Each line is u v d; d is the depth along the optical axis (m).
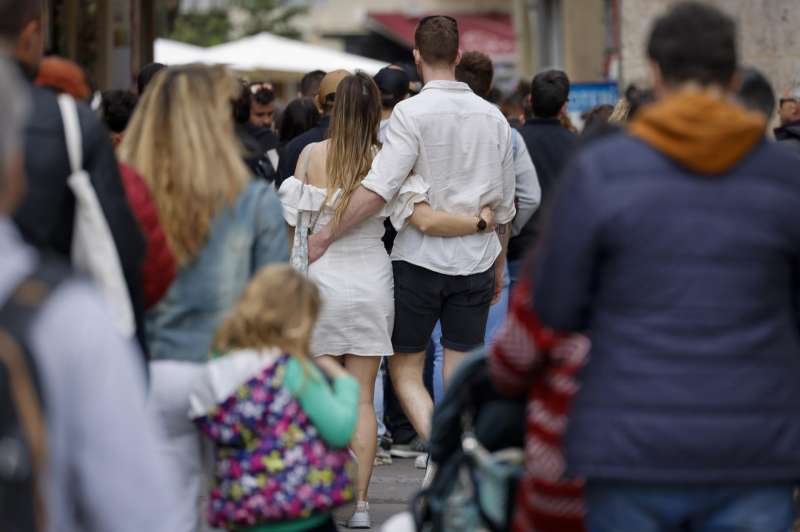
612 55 44.56
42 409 6.36
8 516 6.30
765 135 9.38
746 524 9.05
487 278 18.47
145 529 6.53
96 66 44.16
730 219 8.98
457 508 10.40
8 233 6.57
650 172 9.01
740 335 8.94
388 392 24.25
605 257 9.03
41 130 10.84
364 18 115.88
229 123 13.11
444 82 18.02
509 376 9.54
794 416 9.05
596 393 8.98
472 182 18.09
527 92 29.19
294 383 12.05
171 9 69.12
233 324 12.12
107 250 11.06
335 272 17.73
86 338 6.45
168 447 12.59
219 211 12.79
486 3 112.50
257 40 54.06
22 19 9.80
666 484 8.84
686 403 8.81
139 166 12.80
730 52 9.39
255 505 12.08
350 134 17.70
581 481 9.29
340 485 12.23
